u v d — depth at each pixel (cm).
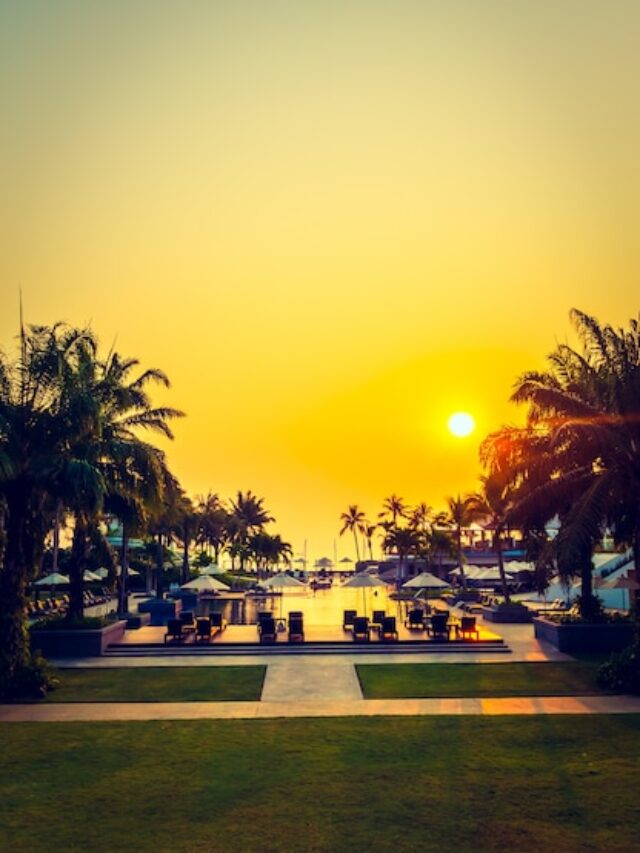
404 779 1374
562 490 2414
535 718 1819
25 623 2225
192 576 7781
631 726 1739
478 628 3638
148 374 3372
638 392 2200
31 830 1156
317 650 2889
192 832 1145
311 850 1079
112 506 2933
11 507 2242
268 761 1488
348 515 16462
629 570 4116
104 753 1552
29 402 2319
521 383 2745
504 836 1122
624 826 1155
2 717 1881
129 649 2891
